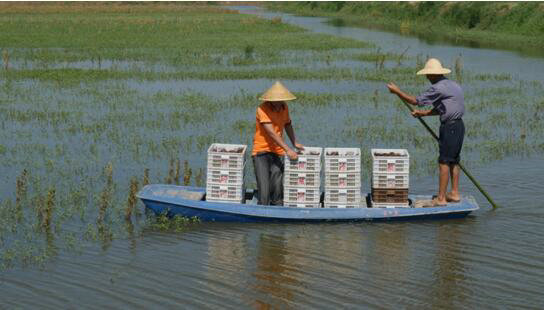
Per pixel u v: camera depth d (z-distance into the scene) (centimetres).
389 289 1223
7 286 1235
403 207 1589
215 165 1595
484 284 1243
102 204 1600
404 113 2919
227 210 1565
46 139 2419
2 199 1730
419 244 1447
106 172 1962
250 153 2200
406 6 10162
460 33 7375
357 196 1591
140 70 4425
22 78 3994
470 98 3297
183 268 1322
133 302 1173
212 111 2930
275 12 14925
